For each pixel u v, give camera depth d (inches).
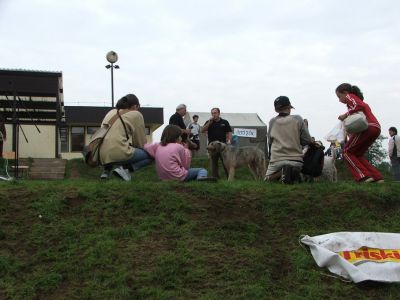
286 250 223.8
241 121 1039.6
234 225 236.5
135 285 191.3
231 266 206.2
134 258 207.8
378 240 223.1
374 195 272.2
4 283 190.1
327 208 259.3
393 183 303.7
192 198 257.3
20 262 202.2
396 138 631.8
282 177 299.7
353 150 319.0
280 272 208.1
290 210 256.4
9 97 695.1
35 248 213.5
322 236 225.5
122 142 297.9
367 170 315.6
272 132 317.7
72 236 221.6
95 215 239.0
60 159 794.2
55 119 835.4
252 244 226.4
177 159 293.1
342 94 327.6
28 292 185.6
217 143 430.9
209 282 195.8
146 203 248.8
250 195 267.3
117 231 224.7
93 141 300.4
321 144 318.3
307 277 203.9
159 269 199.2
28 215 235.0
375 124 313.6
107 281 192.5
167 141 300.7
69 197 250.5
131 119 303.7
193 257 209.9
